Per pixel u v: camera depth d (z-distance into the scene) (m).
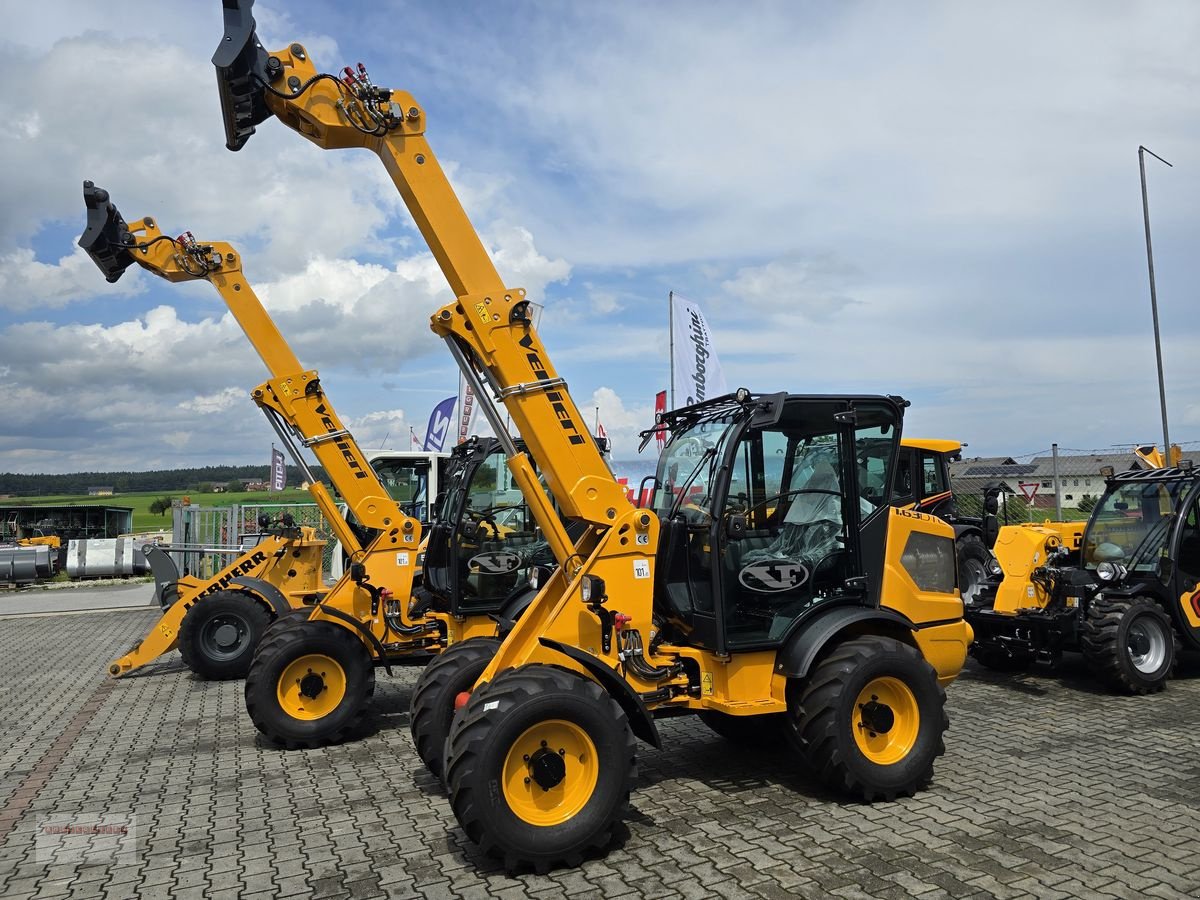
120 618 15.26
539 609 4.78
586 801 4.15
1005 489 11.60
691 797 5.04
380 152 4.95
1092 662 7.36
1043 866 3.96
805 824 4.57
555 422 4.86
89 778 5.80
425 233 4.93
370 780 5.64
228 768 5.97
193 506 16.27
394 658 7.00
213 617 9.23
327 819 4.89
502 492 7.28
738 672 4.98
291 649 6.36
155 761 6.19
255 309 7.59
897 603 5.31
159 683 9.20
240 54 4.45
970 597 10.15
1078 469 15.84
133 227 7.44
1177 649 7.80
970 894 3.70
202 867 4.24
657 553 5.38
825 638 4.85
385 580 7.12
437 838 4.57
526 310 4.88
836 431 5.36
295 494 27.05
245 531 16.70
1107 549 8.16
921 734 4.96
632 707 4.61
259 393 7.63
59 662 10.73
